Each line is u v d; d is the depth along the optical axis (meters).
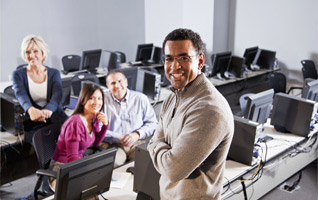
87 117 2.73
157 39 7.86
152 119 3.24
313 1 5.82
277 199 3.27
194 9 6.97
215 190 1.40
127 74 4.23
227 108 1.30
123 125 3.14
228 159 2.70
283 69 6.53
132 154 3.08
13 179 3.50
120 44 8.24
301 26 6.07
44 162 2.63
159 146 1.45
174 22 7.41
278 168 3.12
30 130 3.24
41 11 6.71
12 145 3.09
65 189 1.73
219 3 6.77
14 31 6.42
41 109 3.28
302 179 3.63
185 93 1.37
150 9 7.81
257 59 6.49
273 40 6.52
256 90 6.33
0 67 6.39
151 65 6.28
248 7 6.75
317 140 3.55
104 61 6.40
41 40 3.06
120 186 2.22
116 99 3.12
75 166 1.72
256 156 2.69
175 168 1.28
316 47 5.97
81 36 7.49
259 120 3.04
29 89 3.18
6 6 6.21
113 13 7.91
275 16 6.39
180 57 1.28
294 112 3.20
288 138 3.17
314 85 3.63
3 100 3.21
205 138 1.22
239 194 2.75
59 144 2.57
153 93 4.30
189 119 1.28
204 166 1.37
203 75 1.36
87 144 2.70
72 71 5.96
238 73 5.69
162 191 1.54
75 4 7.23
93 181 1.87
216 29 6.87
